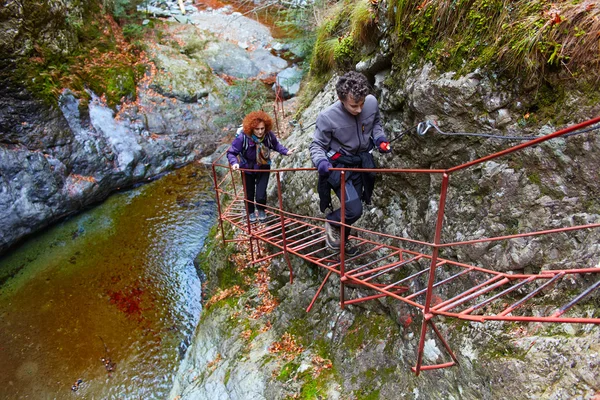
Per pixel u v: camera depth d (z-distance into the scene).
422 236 4.38
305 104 8.28
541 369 3.04
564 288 3.20
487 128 3.68
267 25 13.79
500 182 3.64
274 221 6.16
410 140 4.40
